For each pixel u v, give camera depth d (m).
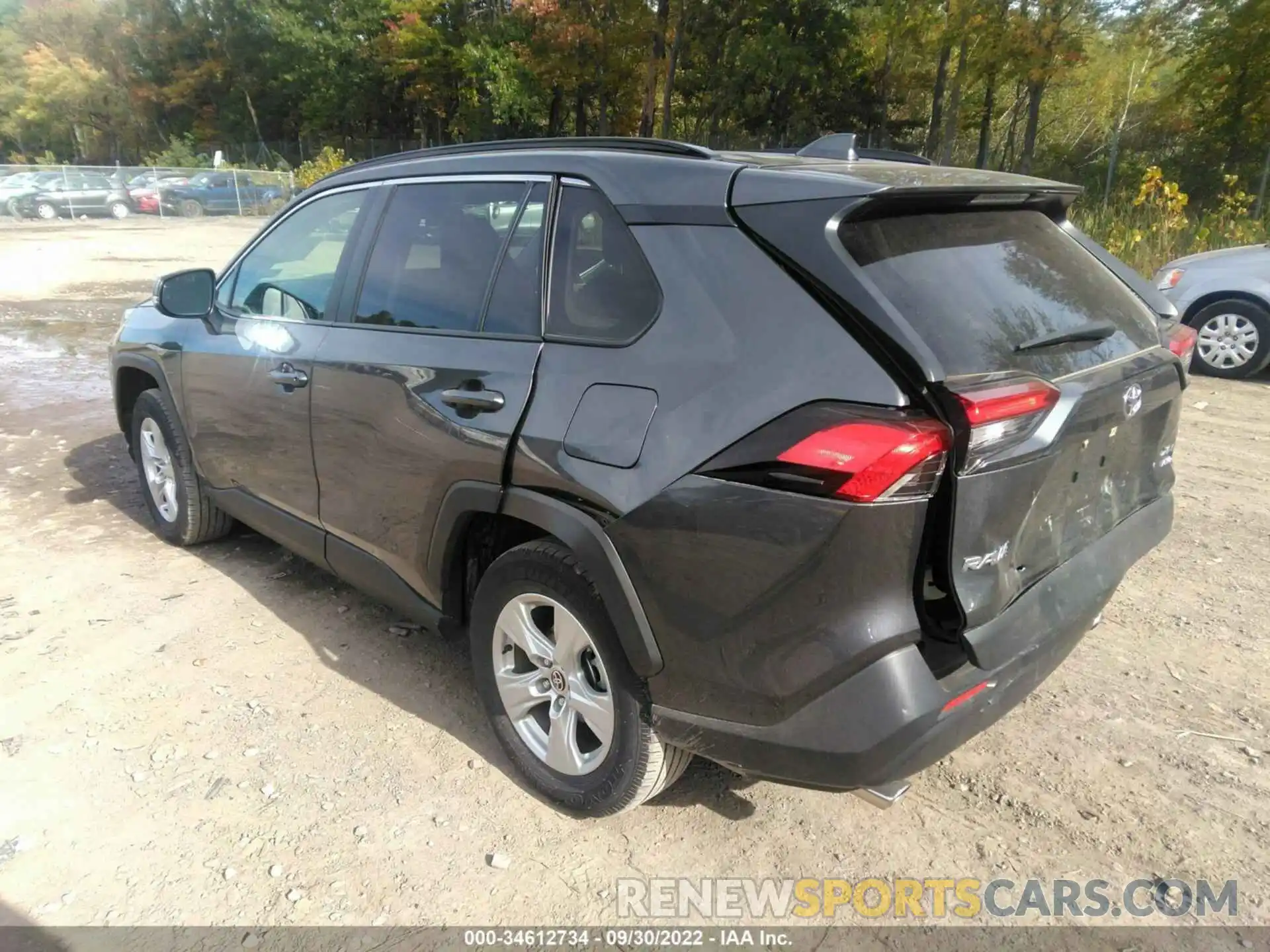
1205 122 22.94
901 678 2.01
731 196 2.27
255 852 2.54
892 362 1.96
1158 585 4.17
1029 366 2.20
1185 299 8.28
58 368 8.74
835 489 1.93
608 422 2.34
